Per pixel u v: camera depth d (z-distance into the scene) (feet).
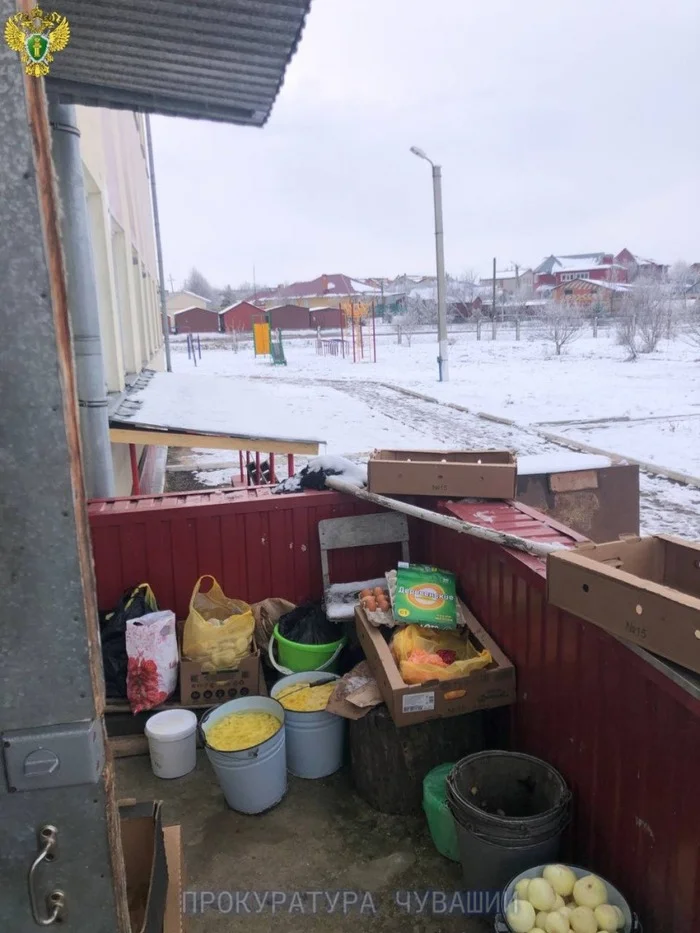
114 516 14.83
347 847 10.96
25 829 4.63
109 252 25.29
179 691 13.82
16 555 4.29
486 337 173.47
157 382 35.32
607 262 312.09
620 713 8.43
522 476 16.08
